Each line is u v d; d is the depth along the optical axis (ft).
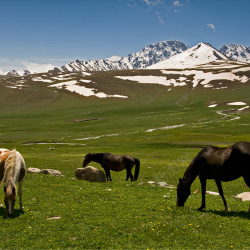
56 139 289.53
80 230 36.35
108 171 78.89
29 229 36.68
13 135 318.65
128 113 465.06
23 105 539.29
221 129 324.60
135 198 53.42
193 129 331.57
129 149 202.08
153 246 32.04
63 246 32.22
